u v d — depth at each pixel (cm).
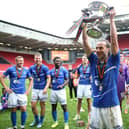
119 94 396
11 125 494
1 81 433
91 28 227
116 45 214
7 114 611
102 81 221
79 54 4034
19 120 537
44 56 3978
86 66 545
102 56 224
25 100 450
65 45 3531
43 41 3127
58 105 755
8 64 3341
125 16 3391
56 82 475
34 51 4050
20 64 442
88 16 222
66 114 470
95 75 227
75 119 544
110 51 228
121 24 3672
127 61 609
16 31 2570
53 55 3900
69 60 3925
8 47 3519
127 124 486
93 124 229
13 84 440
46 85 467
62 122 517
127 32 3925
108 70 219
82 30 230
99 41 225
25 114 455
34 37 2911
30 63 3822
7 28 2419
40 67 478
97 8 221
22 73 445
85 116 577
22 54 3803
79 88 551
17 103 442
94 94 228
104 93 219
